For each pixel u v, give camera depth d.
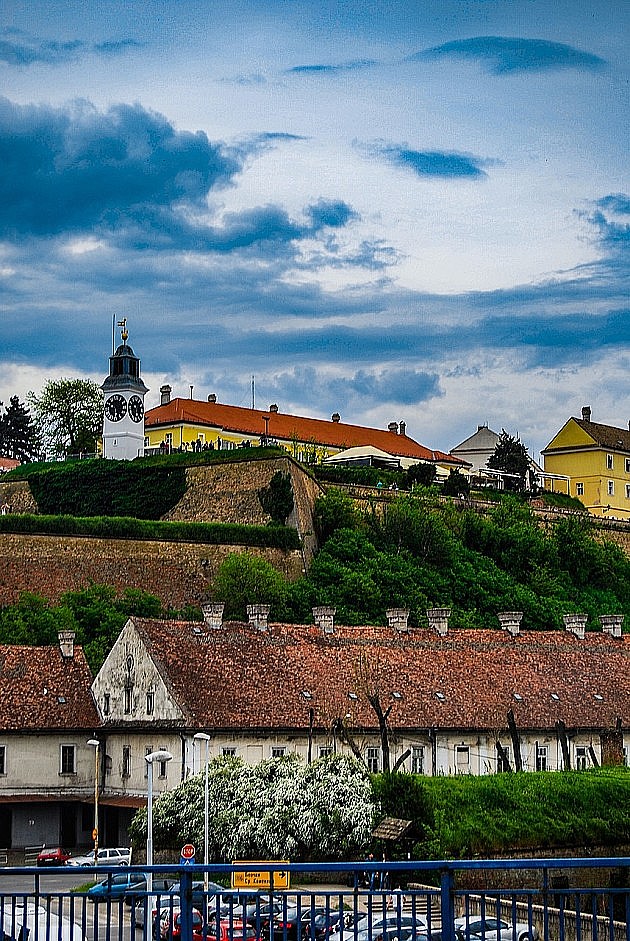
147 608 115.38
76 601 113.75
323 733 73.75
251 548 130.75
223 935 27.52
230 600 118.19
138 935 37.56
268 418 193.00
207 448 170.88
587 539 153.25
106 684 79.88
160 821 60.81
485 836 58.94
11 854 75.75
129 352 160.38
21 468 156.38
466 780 62.34
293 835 58.69
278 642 80.94
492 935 36.78
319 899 45.59
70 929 20.52
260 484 139.62
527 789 62.38
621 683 87.44
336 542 136.88
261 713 73.56
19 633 102.75
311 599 122.81
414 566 133.88
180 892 20.67
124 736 77.12
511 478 191.62
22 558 121.25
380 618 121.69
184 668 75.31
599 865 21.09
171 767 72.44
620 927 42.75
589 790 63.16
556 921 44.69
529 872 59.12
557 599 138.50
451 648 86.50
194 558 127.75
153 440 179.25
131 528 126.31
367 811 59.47
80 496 148.88
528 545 145.62
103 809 78.38
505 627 94.19
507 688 82.62
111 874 20.88
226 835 59.12
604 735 81.81
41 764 78.44
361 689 78.38
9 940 21.66
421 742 76.00
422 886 53.03
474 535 146.00
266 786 60.25
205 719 71.88
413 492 153.88
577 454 199.50
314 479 148.50
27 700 80.25
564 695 83.81
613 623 97.62
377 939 24.36
